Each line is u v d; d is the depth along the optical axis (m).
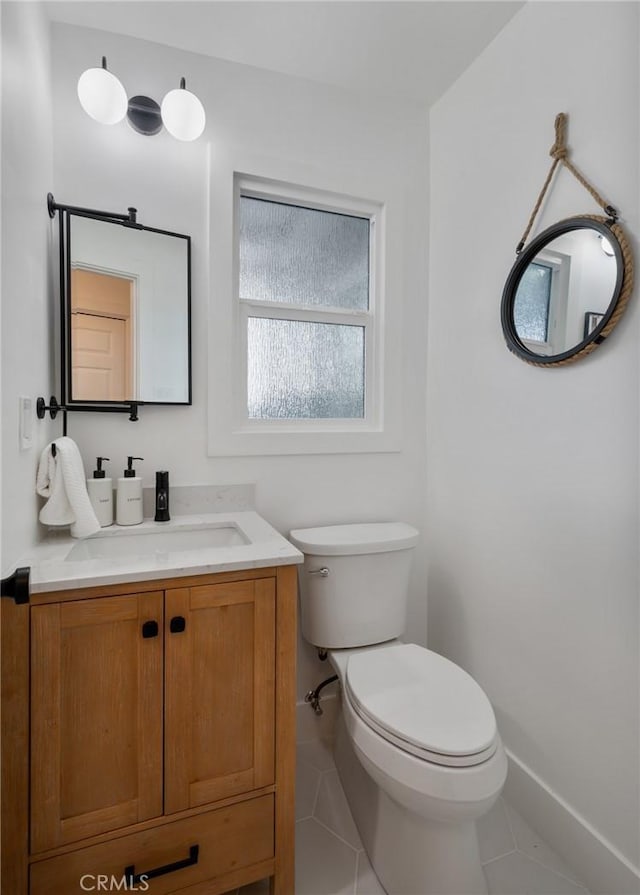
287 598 1.10
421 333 1.87
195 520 1.46
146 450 1.49
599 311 1.13
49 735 0.91
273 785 1.10
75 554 1.24
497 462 1.50
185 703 1.01
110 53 1.43
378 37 1.47
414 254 1.84
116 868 0.96
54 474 1.16
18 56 0.96
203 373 1.55
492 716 1.08
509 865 1.22
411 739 1.00
